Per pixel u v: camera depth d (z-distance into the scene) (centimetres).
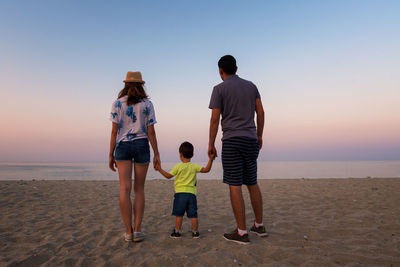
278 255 214
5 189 593
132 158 256
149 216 377
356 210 394
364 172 2020
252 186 264
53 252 223
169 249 231
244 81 264
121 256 212
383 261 200
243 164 256
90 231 291
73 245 243
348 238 260
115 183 830
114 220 351
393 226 301
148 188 727
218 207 448
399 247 230
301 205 448
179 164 280
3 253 222
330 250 224
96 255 216
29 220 344
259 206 266
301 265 194
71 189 654
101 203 481
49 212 398
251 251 222
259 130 274
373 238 258
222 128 262
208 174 1745
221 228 306
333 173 1912
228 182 250
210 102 257
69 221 342
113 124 250
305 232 283
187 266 193
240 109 251
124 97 254
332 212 385
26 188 627
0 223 327
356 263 196
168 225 325
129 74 261
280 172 2127
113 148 252
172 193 627
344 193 577
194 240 257
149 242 249
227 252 220
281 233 279
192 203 270
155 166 266
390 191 594
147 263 199
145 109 255
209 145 260
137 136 251
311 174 1798
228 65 264
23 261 202
